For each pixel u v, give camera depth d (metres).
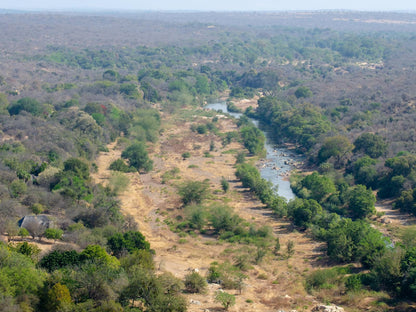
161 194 98.06
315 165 118.50
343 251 63.91
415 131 118.44
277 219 85.88
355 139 121.19
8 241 59.22
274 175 114.19
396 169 96.25
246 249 69.50
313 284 56.09
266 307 48.16
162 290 43.41
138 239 63.16
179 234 77.56
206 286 52.34
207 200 94.31
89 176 94.69
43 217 66.25
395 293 51.16
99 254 49.97
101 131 131.38
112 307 38.50
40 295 39.25
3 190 74.56
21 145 105.75
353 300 49.53
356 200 85.56
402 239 71.75
